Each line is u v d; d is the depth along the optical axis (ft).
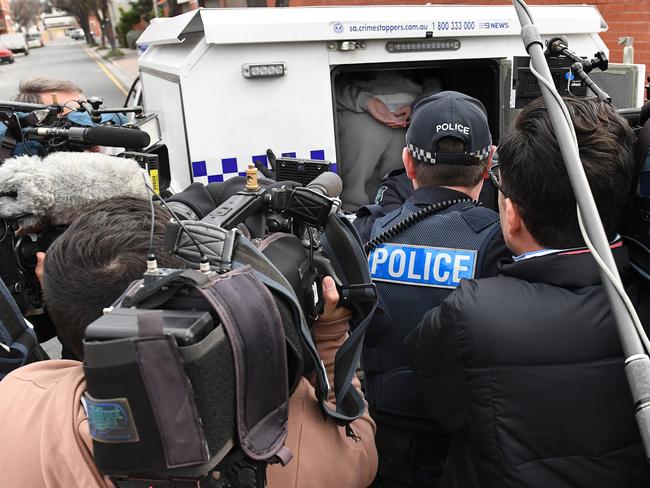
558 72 7.93
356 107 11.92
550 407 3.40
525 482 3.40
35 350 4.50
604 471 3.42
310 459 3.36
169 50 11.85
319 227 3.66
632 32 21.36
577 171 3.06
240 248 2.99
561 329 3.44
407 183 8.80
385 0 24.89
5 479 2.91
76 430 2.81
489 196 9.18
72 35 266.16
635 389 2.72
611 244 3.73
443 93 5.59
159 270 2.66
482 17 10.91
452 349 3.62
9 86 77.97
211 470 2.52
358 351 3.64
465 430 3.70
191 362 2.30
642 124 4.46
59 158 4.43
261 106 10.05
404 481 4.84
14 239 4.37
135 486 2.66
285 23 9.78
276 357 2.66
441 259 4.81
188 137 9.82
